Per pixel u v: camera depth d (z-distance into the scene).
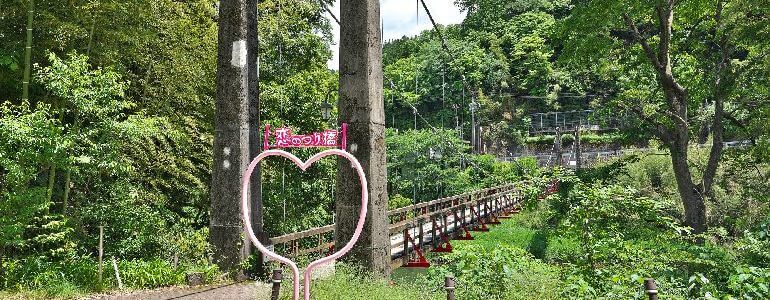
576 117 62.41
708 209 21.36
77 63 10.19
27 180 9.42
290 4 21.61
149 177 14.27
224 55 10.29
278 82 20.50
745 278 7.23
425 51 68.62
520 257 8.94
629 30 20.52
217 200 10.12
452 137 38.28
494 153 60.59
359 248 9.75
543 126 63.59
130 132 10.62
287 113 18.56
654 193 25.66
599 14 18.92
